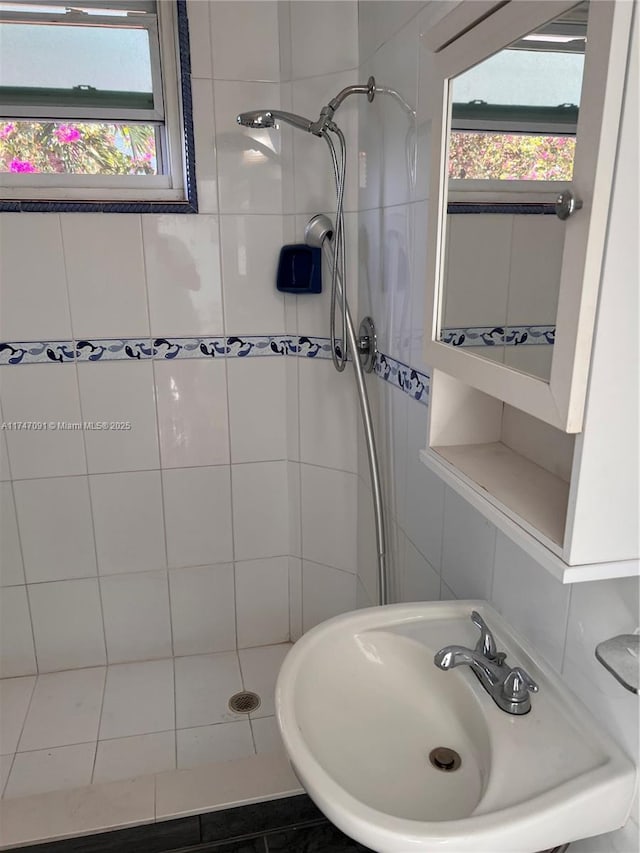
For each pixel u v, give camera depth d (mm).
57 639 2205
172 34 1831
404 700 1173
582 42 670
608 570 771
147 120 1901
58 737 1929
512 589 1171
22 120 1846
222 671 2234
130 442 2078
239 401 2113
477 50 879
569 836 864
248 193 1946
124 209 1880
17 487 2043
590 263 681
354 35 1744
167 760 1842
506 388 850
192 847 1550
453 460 1093
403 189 1502
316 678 1128
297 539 2256
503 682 1024
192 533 2203
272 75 1885
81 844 1554
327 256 1823
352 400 2004
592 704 967
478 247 916
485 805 844
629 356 713
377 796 992
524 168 789
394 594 1834
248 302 2029
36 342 1938
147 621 2258
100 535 2139
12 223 1841
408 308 1531
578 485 743
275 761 1792
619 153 651
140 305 1968
